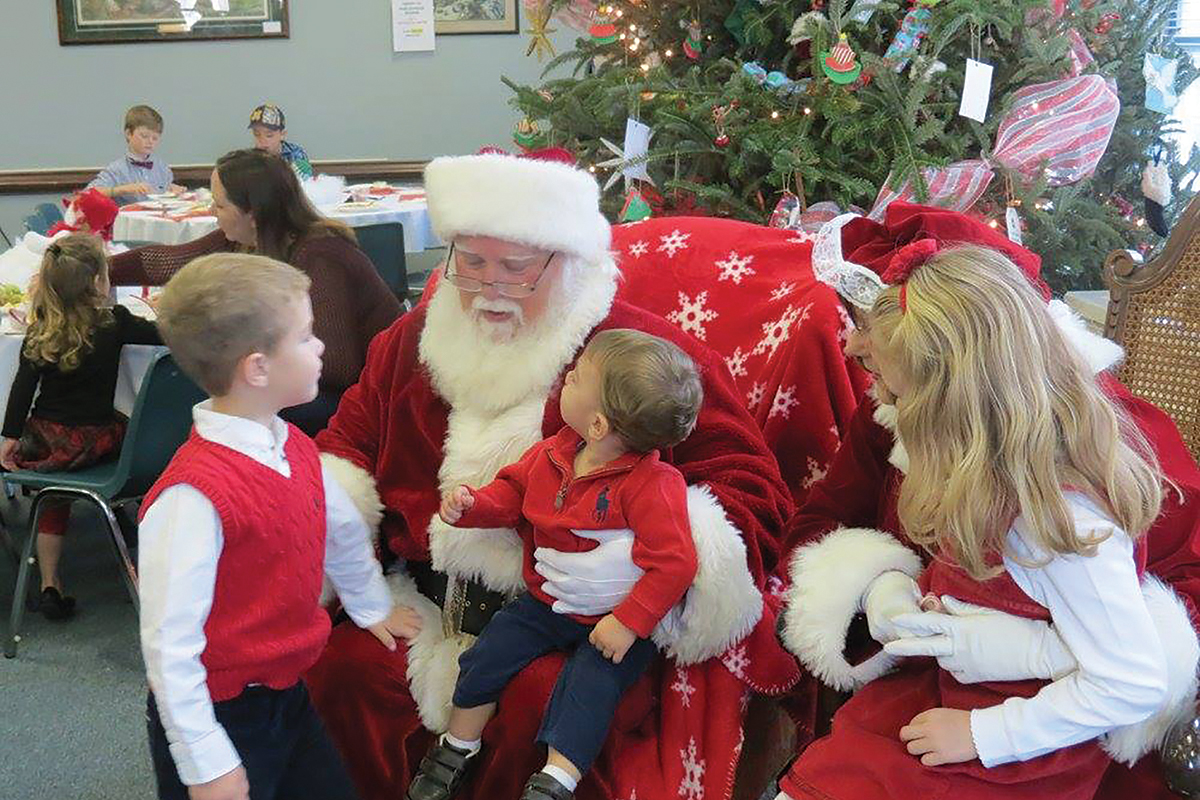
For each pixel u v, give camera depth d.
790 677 1.40
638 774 1.36
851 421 1.45
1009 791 1.08
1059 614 1.06
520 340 1.50
